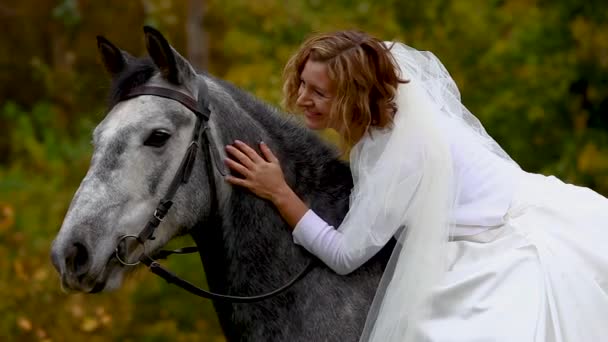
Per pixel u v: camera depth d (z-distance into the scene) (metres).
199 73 5.45
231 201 5.22
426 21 14.26
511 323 4.71
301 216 5.16
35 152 19.69
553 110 13.77
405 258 4.96
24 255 12.38
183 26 21.25
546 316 4.75
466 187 5.11
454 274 4.94
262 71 12.79
